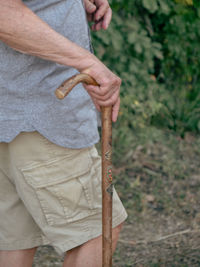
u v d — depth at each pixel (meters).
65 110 1.52
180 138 4.38
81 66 1.39
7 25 1.28
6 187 1.72
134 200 3.42
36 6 1.42
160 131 4.12
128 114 3.95
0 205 1.75
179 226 3.06
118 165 3.94
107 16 1.86
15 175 1.60
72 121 1.54
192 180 3.71
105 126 1.51
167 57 4.45
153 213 3.24
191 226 3.05
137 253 2.70
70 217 1.62
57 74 1.50
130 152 4.10
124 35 3.86
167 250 2.73
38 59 1.45
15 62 1.43
